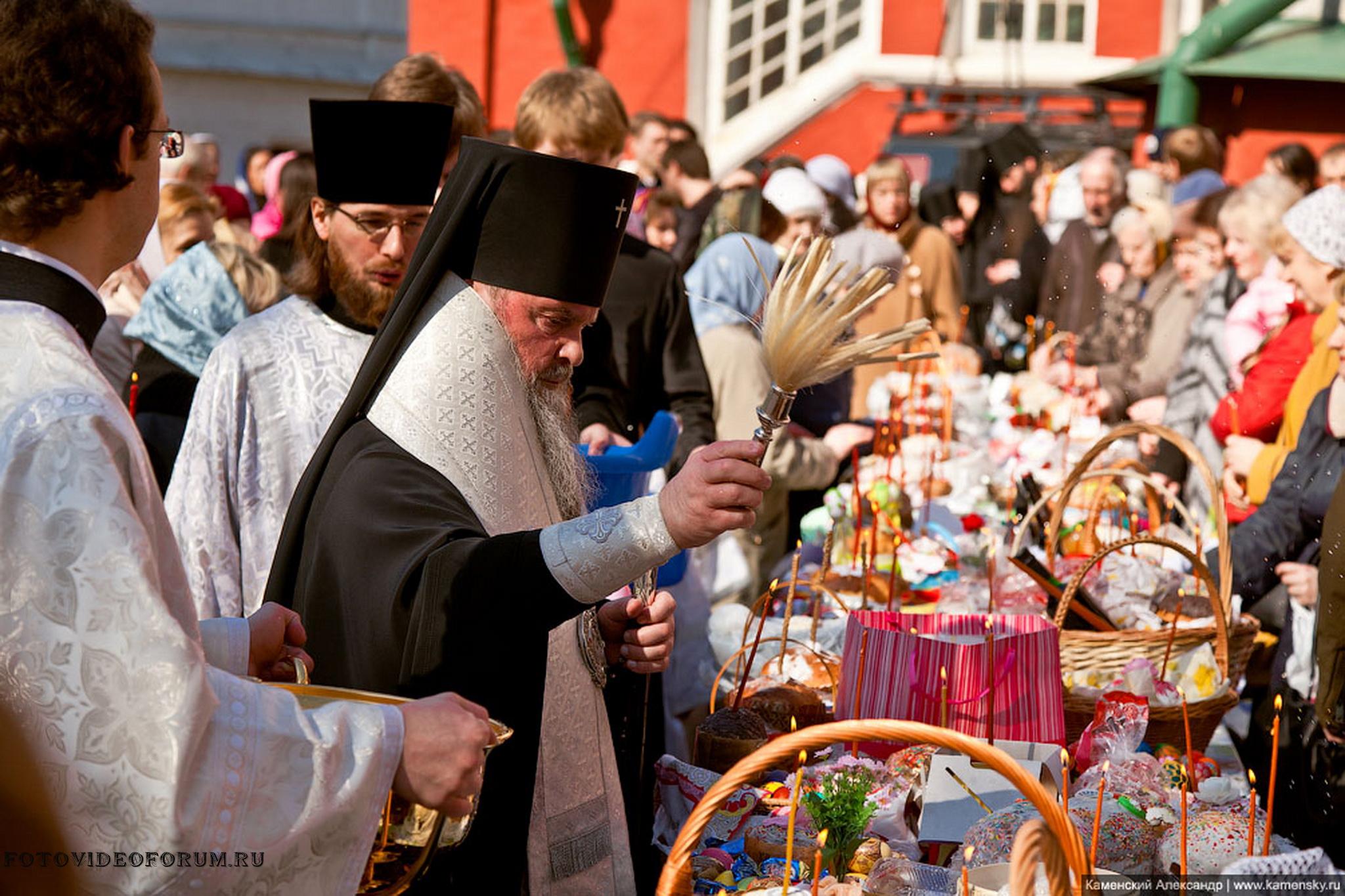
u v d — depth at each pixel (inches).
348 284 108.8
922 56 417.4
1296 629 121.1
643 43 427.8
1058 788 78.7
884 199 247.1
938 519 153.4
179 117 534.3
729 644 119.1
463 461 80.3
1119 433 115.0
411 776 60.8
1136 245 221.9
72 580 54.7
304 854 58.2
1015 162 292.4
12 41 56.9
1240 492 154.9
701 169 252.8
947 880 71.7
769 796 82.7
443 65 132.8
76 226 60.4
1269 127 336.5
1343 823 96.3
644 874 96.7
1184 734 96.1
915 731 54.8
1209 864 71.1
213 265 157.6
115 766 54.6
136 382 150.8
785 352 67.9
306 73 530.3
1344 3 341.4
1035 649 85.7
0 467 55.1
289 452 108.5
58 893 55.5
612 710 100.0
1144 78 339.9
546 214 81.4
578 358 85.9
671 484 71.6
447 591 73.4
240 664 72.7
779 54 426.9
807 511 202.2
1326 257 147.5
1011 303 272.5
